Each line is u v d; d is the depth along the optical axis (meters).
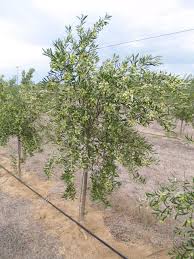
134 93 6.02
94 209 9.28
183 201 4.15
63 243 7.52
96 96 6.45
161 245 7.52
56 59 6.39
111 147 6.80
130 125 6.56
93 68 6.55
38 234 7.90
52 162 7.37
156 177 12.62
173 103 6.44
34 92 8.09
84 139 6.75
